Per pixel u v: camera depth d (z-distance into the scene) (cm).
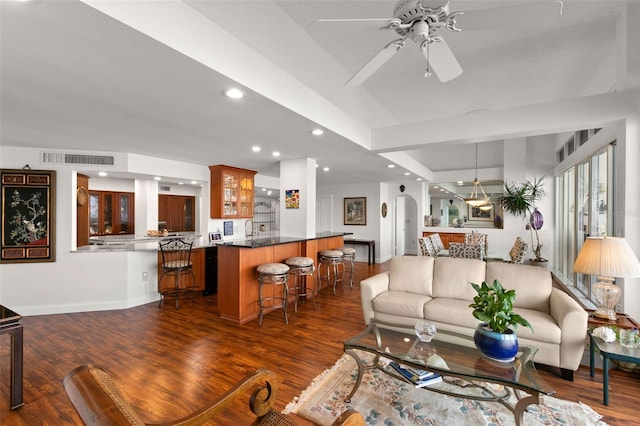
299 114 272
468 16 157
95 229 724
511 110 321
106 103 252
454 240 775
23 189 398
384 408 209
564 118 294
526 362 194
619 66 267
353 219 891
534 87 389
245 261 386
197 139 368
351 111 366
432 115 494
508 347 190
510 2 223
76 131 333
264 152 447
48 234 405
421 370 207
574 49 300
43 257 402
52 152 413
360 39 275
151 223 665
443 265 345
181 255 479
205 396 221
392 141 397
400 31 169
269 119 289
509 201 665
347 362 273
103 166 436
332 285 581
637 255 261
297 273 427
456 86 385
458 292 326
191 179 543
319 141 371
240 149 427
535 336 247
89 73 197
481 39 281
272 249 431
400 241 1019
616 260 233
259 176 699
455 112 480
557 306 261
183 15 171
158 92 228
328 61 302
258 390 143
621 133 274
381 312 327
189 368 261
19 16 137
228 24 199
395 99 427
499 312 198
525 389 166
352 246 889
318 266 530
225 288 389
